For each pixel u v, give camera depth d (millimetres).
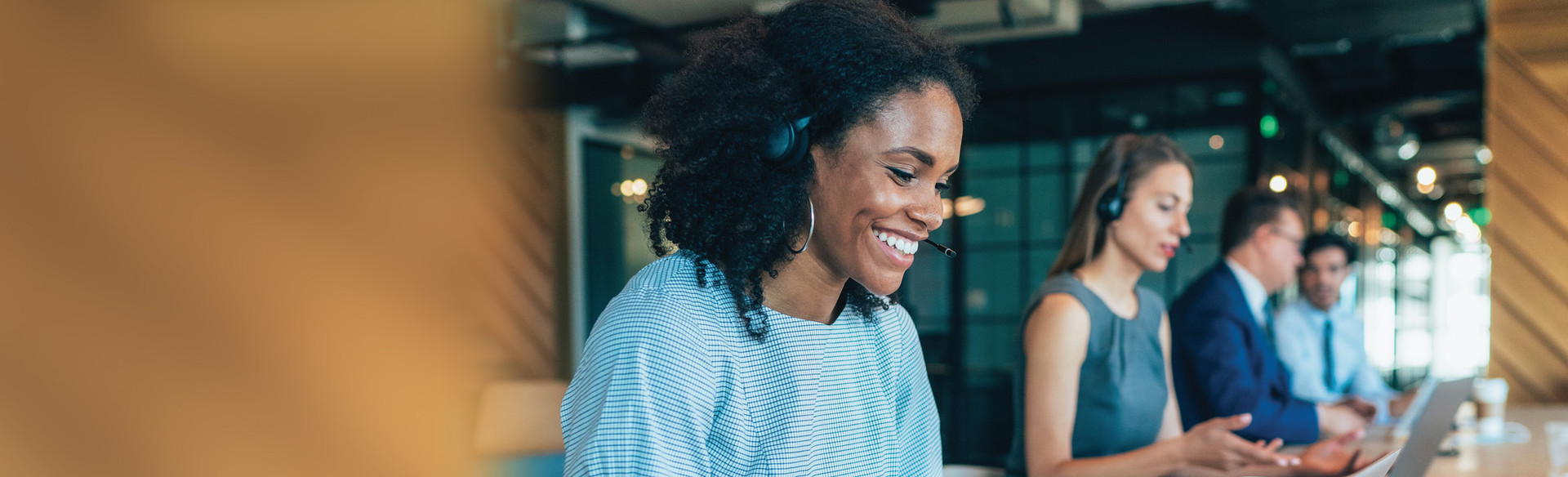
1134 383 1771
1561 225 4680
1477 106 6879
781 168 811
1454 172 10469
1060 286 1750
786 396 818
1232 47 5125
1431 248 13734
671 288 798
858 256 818
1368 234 9719
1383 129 7969
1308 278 3242
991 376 5695
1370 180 10055
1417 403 2188
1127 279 1836
